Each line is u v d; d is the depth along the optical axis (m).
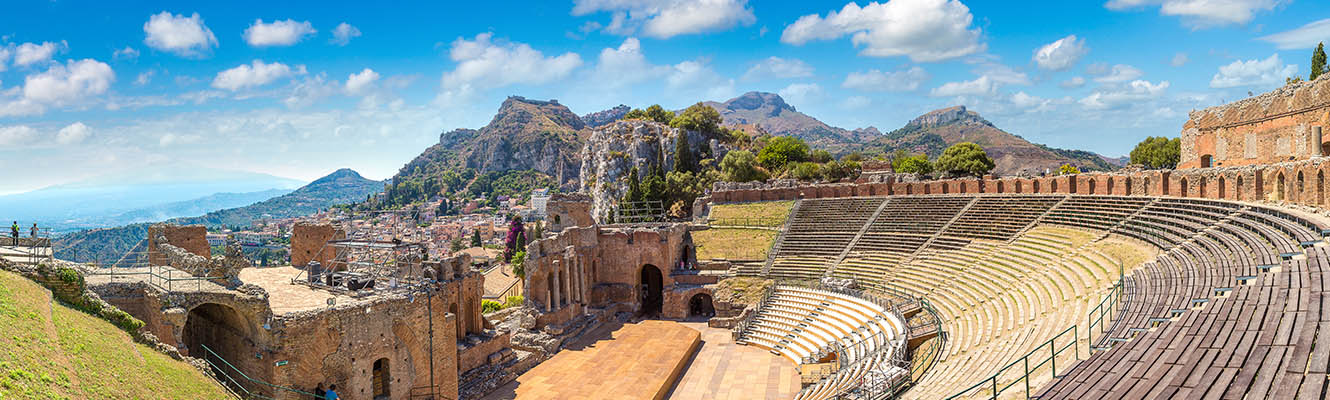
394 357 44.75
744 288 80.06
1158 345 29.36
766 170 154.25
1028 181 88.00
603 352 63.59
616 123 197.38
